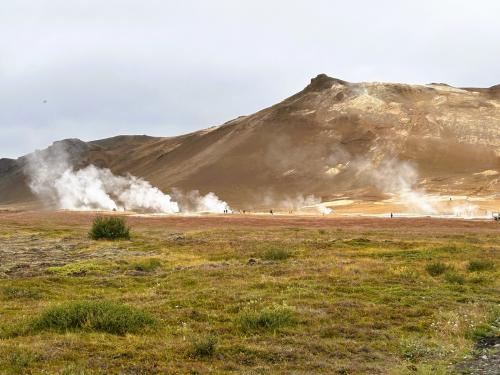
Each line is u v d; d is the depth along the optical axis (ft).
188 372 44.11
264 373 44.19
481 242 170.19
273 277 93.50
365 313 67.00
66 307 61.31
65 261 128.16
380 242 159.74
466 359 49.08
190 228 269.64
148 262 115.96
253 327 59.57
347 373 44.93
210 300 73.77
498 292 82.23
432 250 135.13
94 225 193.57
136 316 60.18
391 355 50.80
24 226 283.38
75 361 46.26
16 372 42.73
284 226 279.69
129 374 43.09
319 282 88.48
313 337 56.13
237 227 270.26
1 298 78.23
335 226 276.21
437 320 63.77
